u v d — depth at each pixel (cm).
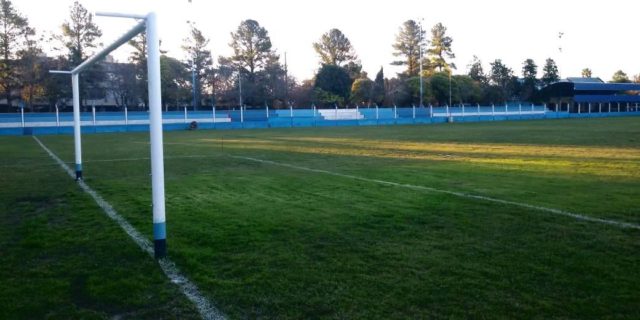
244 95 5950
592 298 377
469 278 425
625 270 437
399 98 6250
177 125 4269
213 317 361
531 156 1465
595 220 622
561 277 423
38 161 1564
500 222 621
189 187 976
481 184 938
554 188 875
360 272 446
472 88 6612
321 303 379
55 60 4959
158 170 502
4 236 604
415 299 382
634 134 2459
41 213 739
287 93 6219
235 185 992
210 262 485
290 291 405
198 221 662
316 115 5116
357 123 4841
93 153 1856
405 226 611
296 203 781
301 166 1321
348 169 1231
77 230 625
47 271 467
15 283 436
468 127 3725
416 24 7350
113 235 597
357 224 629
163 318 362
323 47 7400
